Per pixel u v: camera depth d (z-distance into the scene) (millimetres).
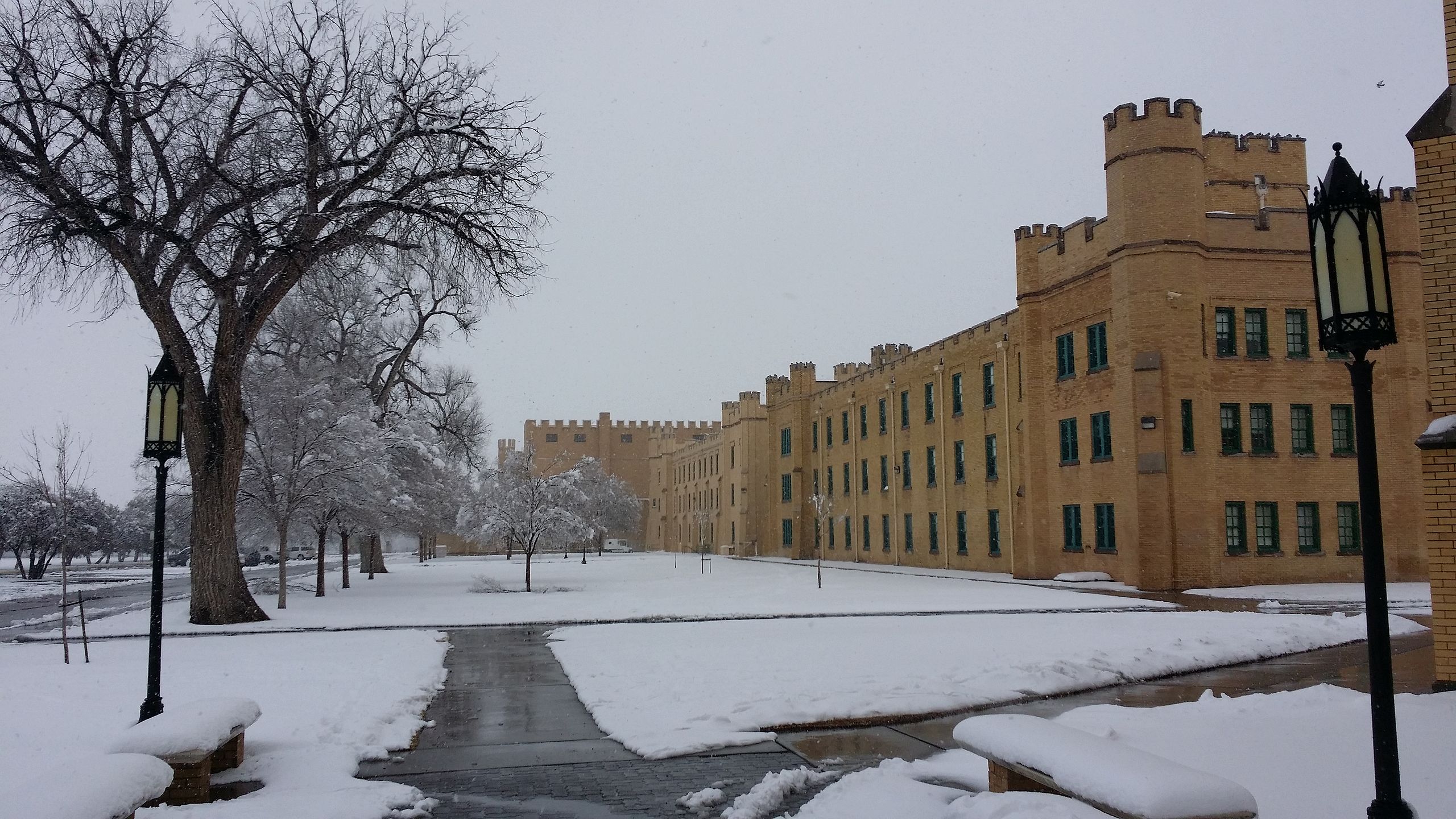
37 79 20859
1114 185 33250
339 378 35156
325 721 10352
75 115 21078
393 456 40281
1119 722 9375
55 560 84750
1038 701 11719
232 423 24031
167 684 12922
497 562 72125
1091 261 35031
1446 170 10594
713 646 17109
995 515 42719
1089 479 35125
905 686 12086
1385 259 5590
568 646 17781
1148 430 31422
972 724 7133
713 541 86688
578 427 119250
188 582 50625
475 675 14391
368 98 23922
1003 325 41438
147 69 22359
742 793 7832
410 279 38750
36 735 9531
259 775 8312
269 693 12094
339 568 65438
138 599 35000
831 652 15734
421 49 24375
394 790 7746
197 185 21953
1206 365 31812
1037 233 39250
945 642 17062
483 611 25953
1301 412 32438
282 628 21906
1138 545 31453
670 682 12820
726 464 82125
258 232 22062
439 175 23859
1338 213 5645
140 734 7414
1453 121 10555
